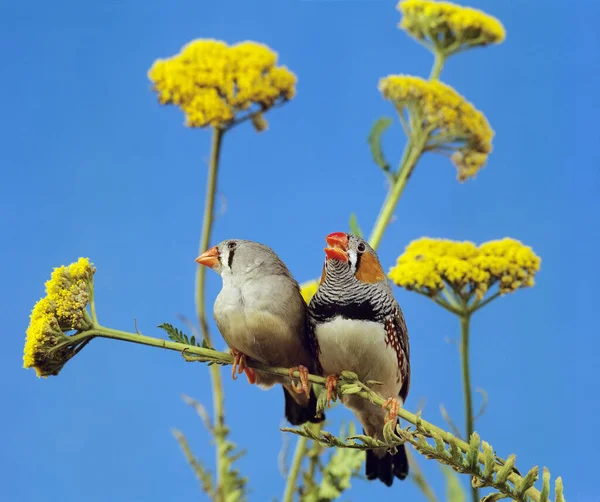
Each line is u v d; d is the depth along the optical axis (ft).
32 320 18.97
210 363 18.99
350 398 23.63
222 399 29.27
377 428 24.64
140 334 19.25
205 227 30.66
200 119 30.58
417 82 30.91
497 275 28.35
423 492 27.02
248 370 24.79
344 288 22.66
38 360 18.94
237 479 28.43
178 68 31.12
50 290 19.07
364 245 23.08
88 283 19.39
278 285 23.40
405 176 31.30
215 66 31.07
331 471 27.58
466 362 27.78
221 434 28.66
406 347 24.02
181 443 28.50
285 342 23.48
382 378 23.30
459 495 26.58
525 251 28.63
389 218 30.99
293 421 25.70
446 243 29.37
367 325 22.58
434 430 16.30
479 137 31.35
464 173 31.94
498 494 15.12
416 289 28.37
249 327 23.24
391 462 24.77
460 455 15.25
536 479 14.89
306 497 27.61
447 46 33.76
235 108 31.50
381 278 23.31
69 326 19.13
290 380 24.34
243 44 32.30
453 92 31.68
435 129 32.24
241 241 24.00
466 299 28.43
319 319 22.95
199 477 28.40
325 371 23.59
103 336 19.26
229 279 23.65
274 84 31.86
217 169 31.22
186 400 28.60
